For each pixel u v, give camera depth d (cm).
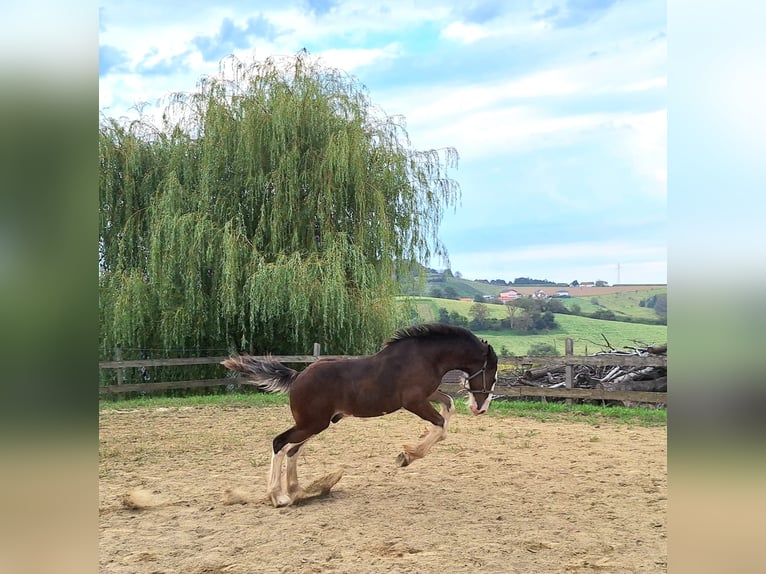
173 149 1602
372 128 1736
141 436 954
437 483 647
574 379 1294
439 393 627
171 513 548
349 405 577
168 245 1468
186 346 1572
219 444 886
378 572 407
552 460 759
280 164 1541
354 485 642
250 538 479
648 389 1215
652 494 597
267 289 1454
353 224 1609
